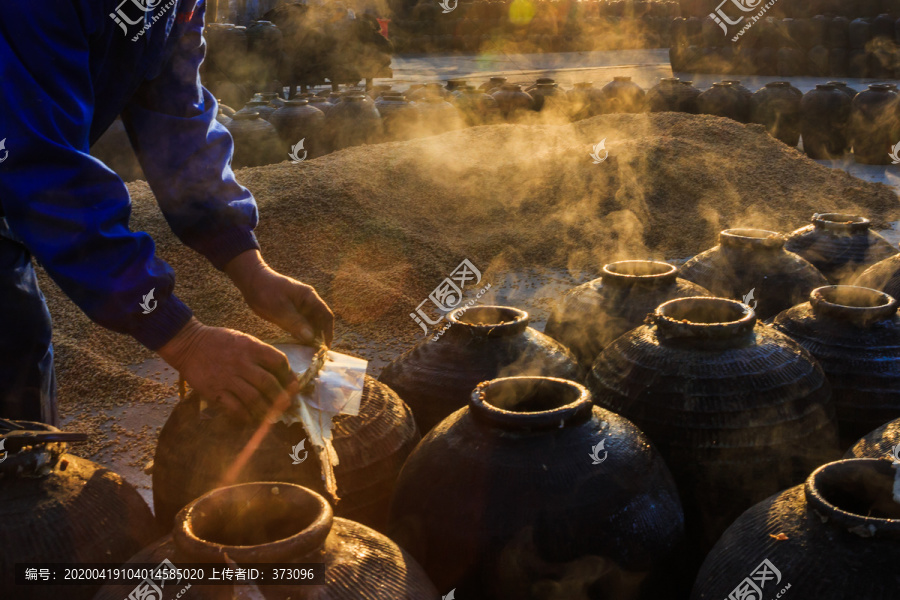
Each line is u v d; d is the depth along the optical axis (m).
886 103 9.72
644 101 11.11
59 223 1.44
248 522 1.31
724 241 3.03
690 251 5.80
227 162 1.93
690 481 1.77
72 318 4.33
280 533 1.33
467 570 1.44
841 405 2.04
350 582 1.22
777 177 7.28
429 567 1.49
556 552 1.40
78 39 1.54
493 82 11.27
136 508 1.52
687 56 19.98
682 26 20.12
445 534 1.46
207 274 4.76
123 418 3.40
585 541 1.40
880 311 2.10
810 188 7.18
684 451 1.75
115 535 1.43
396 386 2.17
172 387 3.68
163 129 1.87
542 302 4.80
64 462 1.47
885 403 2.01
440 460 1.53
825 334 2.12
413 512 1.52
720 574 1.35
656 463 1.57
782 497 1.41
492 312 2.28
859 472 1.35
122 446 3.15
